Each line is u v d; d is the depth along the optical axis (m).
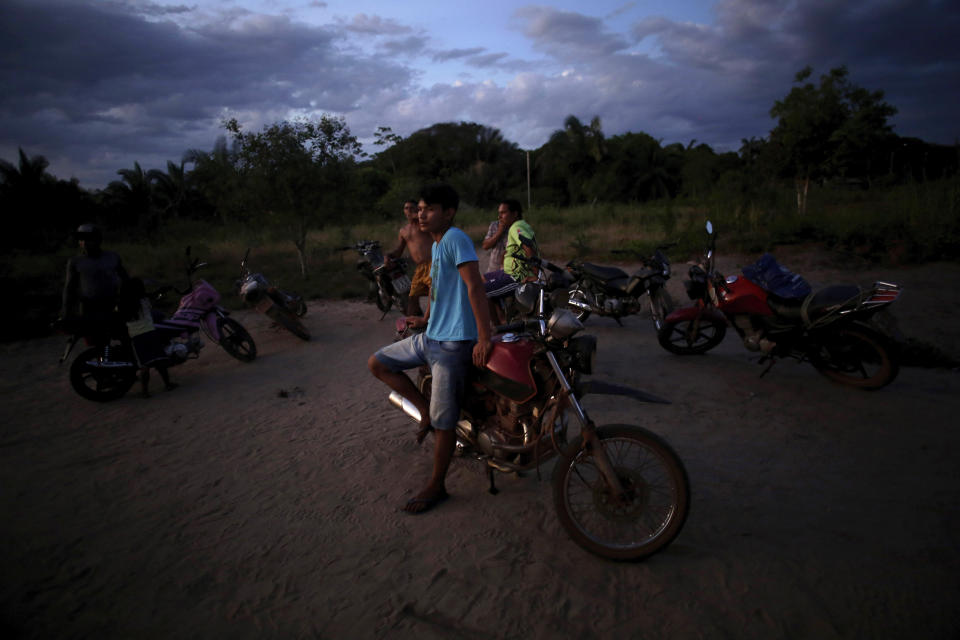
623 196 49.03
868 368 5.08
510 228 6.00
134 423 4.60
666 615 2.26
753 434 3.83
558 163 53.62
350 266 12.70
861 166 15.42
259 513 3.18
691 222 13.40
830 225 11.55
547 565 2.61
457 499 3.23
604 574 2.53
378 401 4.89
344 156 10.87
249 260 14.09
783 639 2.11
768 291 4.74
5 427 4.57
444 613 2.33
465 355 3.02
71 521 3.17
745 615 2.24
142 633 2.30
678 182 48.34
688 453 3.60
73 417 4.76
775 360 5.42
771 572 2.48
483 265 12.66
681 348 5.77
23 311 8.73
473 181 54.31
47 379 5.87
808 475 3.28
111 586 2.60
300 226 11.23
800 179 15.84
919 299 7.51
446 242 2.88
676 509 2.51
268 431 4.34
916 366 5.04
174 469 3.77
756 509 2.96
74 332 4.93
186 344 5.64
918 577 2.40
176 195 32.78
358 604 2.41
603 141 51.56
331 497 3.32
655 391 4.72
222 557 2.79
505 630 2.22
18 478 3.69
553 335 2.67
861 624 2.16
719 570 2.51
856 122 14.27
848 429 3.84
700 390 4.71
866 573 2.44
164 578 2.65
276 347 6.87
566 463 2.70
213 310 6.01
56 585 2.62
